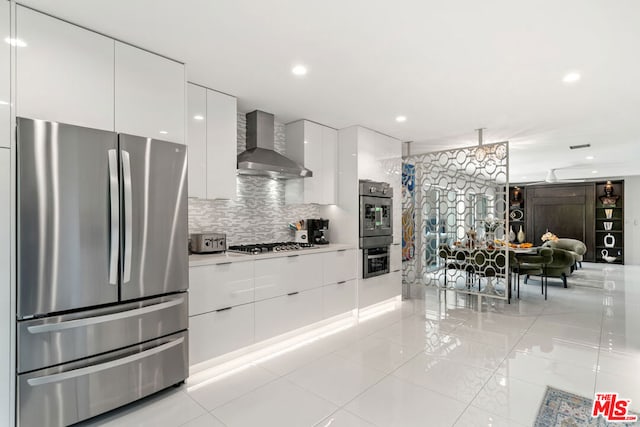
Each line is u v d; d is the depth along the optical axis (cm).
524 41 220
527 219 1061
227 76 274
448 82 288
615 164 710
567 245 773
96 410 196
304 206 435
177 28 203
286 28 205
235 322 285
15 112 174
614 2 178
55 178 182
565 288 591
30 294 175
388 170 473
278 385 245
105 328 200
